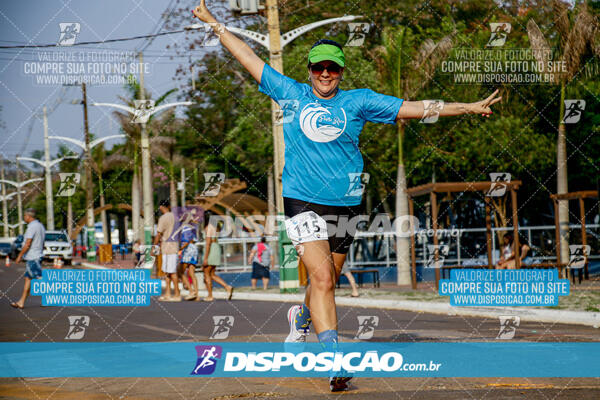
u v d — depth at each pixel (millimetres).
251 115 24250
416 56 17328
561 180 17953
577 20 17297
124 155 35188
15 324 8766
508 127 20266
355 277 19938
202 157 30594
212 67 23438
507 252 14547
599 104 18922
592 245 21359
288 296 13500
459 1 21234
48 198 41312
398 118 4273
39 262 11695
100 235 51469
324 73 4203
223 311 10633
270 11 14461
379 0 21891
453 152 21344
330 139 4176
